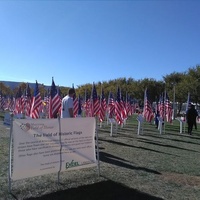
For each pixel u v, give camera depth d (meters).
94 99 19.83
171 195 6.51
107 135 16.97
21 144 6.11
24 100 24.42
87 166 7.29
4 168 7.90
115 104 18.94
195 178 8.03
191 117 20.97
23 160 6.14
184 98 50.31
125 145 13.24
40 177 7.25
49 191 6.30
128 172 8.17
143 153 11.33
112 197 6.16
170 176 8.06
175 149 12.98
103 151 11.27
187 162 10.05
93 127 7.45
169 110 22.11
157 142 15.09
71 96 10.59
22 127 6.13
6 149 10.53
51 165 6.59
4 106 42.44
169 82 62.78
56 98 15.28
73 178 7.31
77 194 6.21
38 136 6.38
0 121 23.56
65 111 10.47
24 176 6.16
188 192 6.80
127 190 6.65
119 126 22.44
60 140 6.76
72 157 6.99
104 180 7.28
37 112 17.39
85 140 7.26
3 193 6.02
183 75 59.84
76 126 7.07
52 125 6.61
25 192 6.16
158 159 10.27
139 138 16.42
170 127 27.11
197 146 14.55
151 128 24.48
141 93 61.75
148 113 19.77
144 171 8.40
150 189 6.83
